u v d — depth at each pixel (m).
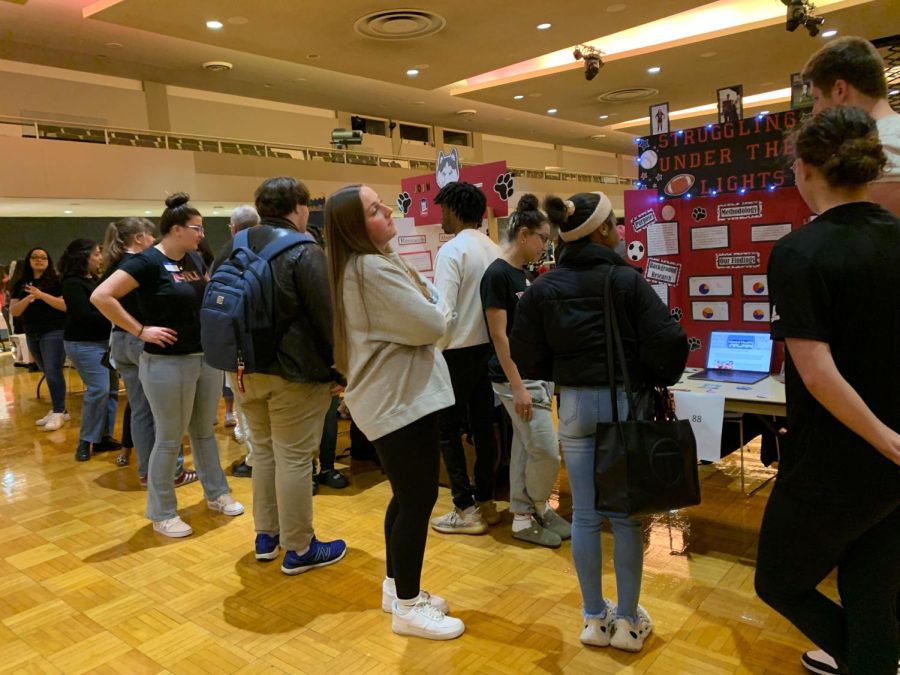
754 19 8.66
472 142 16.30
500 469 3.43
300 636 2.16
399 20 6.57
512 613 2.22
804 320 1.24
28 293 5.21
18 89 9.09
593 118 13.09
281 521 2.58
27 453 4.60
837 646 1.44
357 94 11.99
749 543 2.67
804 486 1.33
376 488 3.55
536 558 2.64
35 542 3.05
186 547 2.92
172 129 10.89
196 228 3.02
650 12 6.68
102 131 8.83
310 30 6.84
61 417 5.37
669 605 2.21
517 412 2.56
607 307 1.80
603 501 1.75
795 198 2.78
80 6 7.38
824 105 1.71
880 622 1.34
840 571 1.40
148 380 2.97
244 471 3.89
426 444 1.99
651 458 1.70
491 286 2.51
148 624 2.28
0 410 6.10
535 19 6.73
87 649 2.14
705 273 3.02
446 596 2.35
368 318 1.95
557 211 1.87
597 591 1.98
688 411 2.47
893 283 1.23
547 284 1.90
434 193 3.83
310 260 2.34
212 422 3.30
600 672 1.87
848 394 1.20
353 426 3.96
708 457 2.44
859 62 1.62
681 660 1.91
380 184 12.54
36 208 9.25
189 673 1.99
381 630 2.17
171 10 6.11
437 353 2.06
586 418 1.85
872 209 1.29
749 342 2.92
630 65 9.32
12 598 2.51
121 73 10.02
